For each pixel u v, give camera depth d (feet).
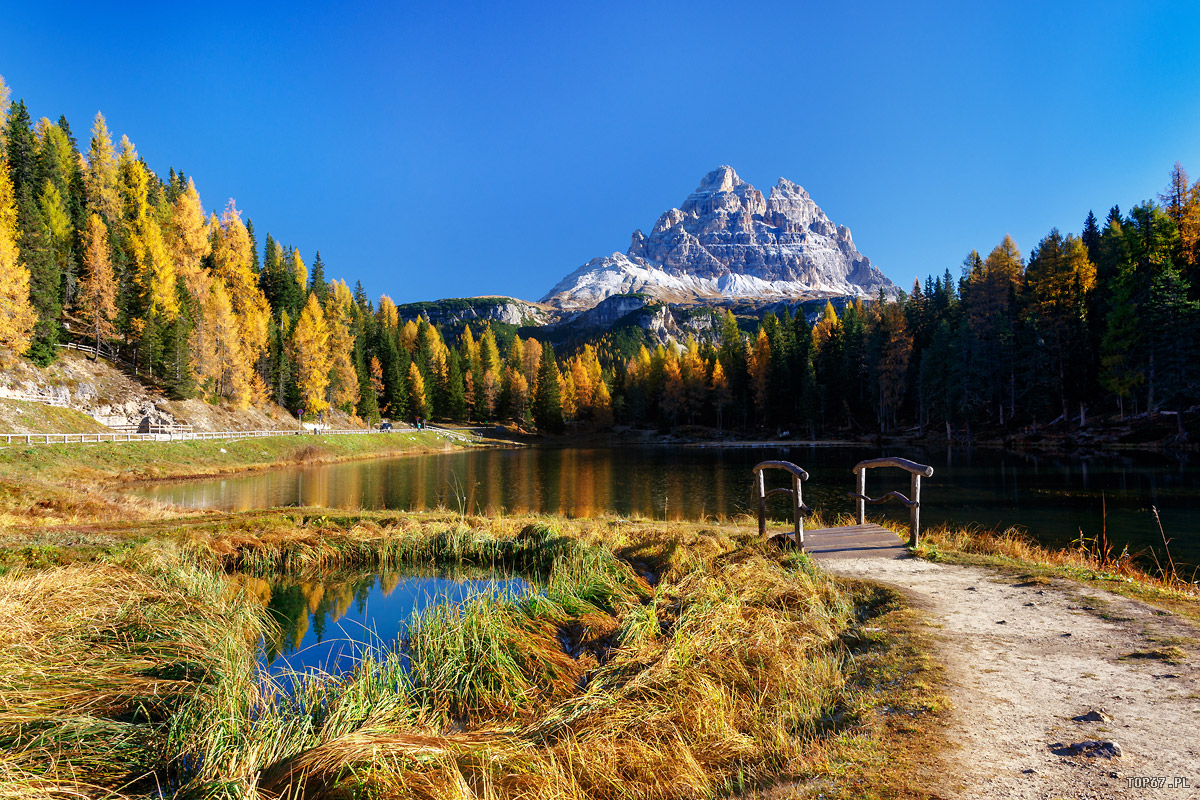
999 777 9.85
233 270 226.38
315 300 238.48
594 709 15.64
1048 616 18.90
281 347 230.89
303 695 18.30
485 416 336.70
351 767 12.03
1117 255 156.04
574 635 24.26
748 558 28.50
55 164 207.92
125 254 193.67
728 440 261.03
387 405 293.23
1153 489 72.33
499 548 42.65
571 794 11.77
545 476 126.11
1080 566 27.48
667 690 16.37
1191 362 116.98
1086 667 14.56
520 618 24.26
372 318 372.17
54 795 12.28
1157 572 37.78
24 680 16.62
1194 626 17.19
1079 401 149.59
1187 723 11.36
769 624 19.80
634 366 345.72
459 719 18.01
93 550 35.17
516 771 12.63
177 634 22.97
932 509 65.46
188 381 171.63
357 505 83.56
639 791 11.87
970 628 18.10
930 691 13.66
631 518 54.85
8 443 104.06
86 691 17.20
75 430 130.41
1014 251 180.65
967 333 166.50
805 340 258.16
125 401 156.25
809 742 12.40
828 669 16.22
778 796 10.31
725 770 12.14
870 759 11.00
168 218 213.05
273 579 39.50
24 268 136.87
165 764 14.66
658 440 275.59
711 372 302.25
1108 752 10.29
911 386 208.33
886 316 234.99
